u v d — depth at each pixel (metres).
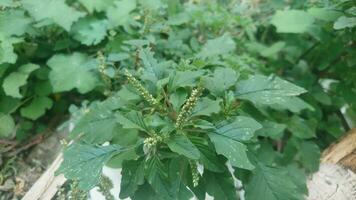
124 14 0.56
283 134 0.53
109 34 0.57
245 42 0.63
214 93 0.39
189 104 0.35
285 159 0.52
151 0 0.57
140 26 0.55
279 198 0.40
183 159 0.37
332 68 0.57
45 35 0.57
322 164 0.52
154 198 0.36
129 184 0.35
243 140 0.35
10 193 0.51
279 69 0.61
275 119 0.53
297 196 0.41
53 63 0.54
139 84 0.36
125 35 0.55
